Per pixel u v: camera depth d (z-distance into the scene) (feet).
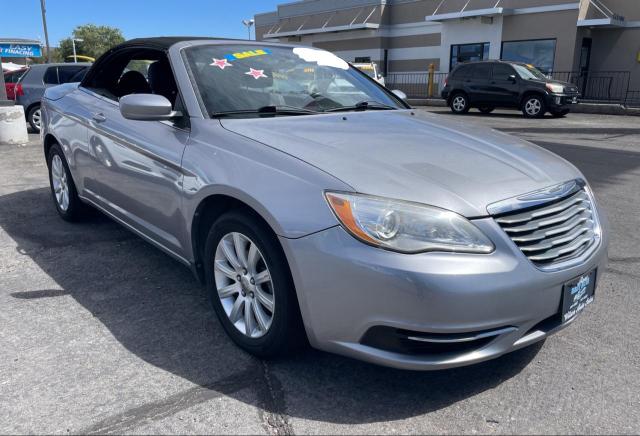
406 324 6.73
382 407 7.59
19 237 14.62
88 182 13.51
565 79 63.98
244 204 8.37
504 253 7.02
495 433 7.09
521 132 38.93
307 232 7.22
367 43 86.02
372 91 12.68
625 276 12.34
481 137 9.68
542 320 7.50
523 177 7.95
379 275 6.71
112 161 11.82
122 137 11.27
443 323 6.69
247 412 7.45
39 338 9.34
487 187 7.47
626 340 9.46
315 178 7.48
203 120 9.65
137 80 13.33
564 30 63.16
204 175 8.81
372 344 7.11
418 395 7.87
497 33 69.92
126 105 9.52
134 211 11.48
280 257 7.72
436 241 6.80
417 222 6.84
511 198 7.40
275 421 7.27
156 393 7.84
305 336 8.16
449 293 6.60
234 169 8.38
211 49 11.40
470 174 7.73
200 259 9.75
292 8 97.04
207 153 9.03
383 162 7.85
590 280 8.24
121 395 7.77
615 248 14.21
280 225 7.43
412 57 81.82
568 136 36.47
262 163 8.14
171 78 11.69
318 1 91.81
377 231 6.84
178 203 9.61
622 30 62.95
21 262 12.83
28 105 38.55
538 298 7.18
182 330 9.68
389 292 6.70
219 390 7.93
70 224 15.79
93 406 7.52
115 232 15.08
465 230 6.93
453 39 75.10
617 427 7.21
